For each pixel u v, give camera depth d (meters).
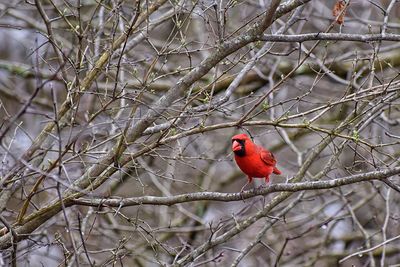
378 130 14.45
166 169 14.95
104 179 9.43
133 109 9.16
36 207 9.69
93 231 13.45
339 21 9.43
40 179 9.12
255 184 16.86
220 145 17.00
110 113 9.71
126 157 9.52
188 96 9.29
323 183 8.80
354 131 9.12
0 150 9.84
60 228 12.89
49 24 9.08
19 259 11.25
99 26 11.30
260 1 13.29
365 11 15.70
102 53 10.54
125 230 13.23
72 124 8.90
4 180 8.31
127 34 8.95
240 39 9.12
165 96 9.39
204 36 14.88
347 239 15.89
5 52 17.55
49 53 13.39
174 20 10.57
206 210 15.84
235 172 16.75
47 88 15.98
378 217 14.68
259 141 16.66
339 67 15.16
